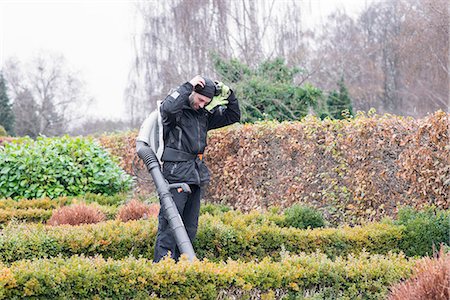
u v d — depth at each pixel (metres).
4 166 9.44
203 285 3.55
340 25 36.28
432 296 3.17
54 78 45.16
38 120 44.53
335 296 3.76
